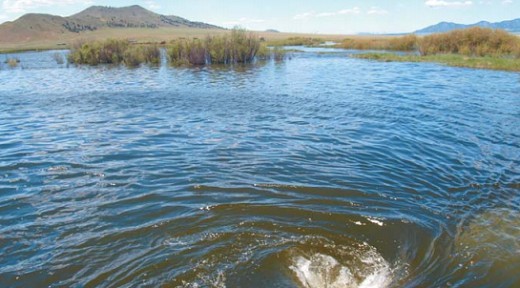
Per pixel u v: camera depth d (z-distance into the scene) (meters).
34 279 5.66
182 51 43.59
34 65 43.56
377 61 41.12
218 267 5.84
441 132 13.67
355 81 26.52
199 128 14.30
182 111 17.55
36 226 7.12
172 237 6.66
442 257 6.30
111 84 27.28
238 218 7.25
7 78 31.48
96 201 8.09
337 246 6.47
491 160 11.02
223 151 11.42
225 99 20.53
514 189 9.15
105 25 178.62
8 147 11.98
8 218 7.42
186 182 9.00
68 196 8.36
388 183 9.16
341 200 8.13
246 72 33.50
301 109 17.67
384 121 15.23
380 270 5.93
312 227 6.99
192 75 32.12
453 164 10.62
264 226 6.98
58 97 21.91
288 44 78.31
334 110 17.36
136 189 8.66
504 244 6.69
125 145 12.08
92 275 5.72
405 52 53.38
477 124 14.73
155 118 16.12
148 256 6.12
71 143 12.37
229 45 42.47
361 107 17.89
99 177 9.41
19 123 15.45
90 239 6.65
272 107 18.20
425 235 6.91
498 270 5.96
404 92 21.70
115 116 16.61
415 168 10.22
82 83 28.02
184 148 11.74
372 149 11.73
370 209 7.77
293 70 34.34
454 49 46.88
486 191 8.97
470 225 7.36
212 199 8.06
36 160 10.67
